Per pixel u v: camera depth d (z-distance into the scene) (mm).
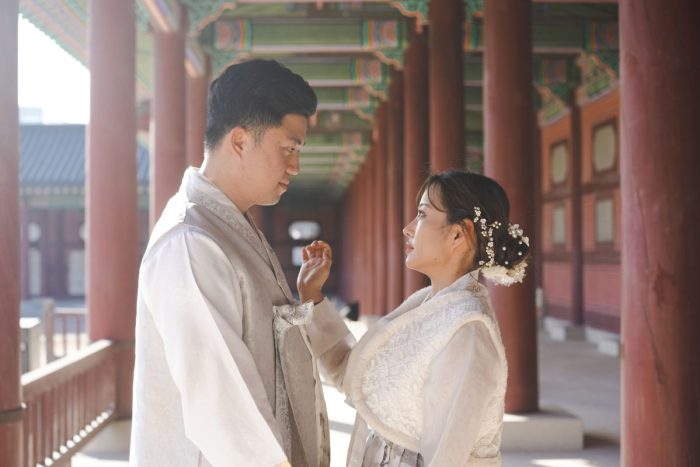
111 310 7398
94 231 7445
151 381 1937
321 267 2516
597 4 13109
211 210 2008
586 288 16016
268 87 1991
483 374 1972
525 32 7207
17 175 4051
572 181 16250
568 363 12383
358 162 28172
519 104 7152
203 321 1832
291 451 2070
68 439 5859
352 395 2221
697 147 4094
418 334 2125
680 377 4117
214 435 1778
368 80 15742
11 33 3965
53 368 5461
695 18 4090
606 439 7398
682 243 4094
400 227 16047
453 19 10109
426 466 1992
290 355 2068
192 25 10773
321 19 13047
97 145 7438
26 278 32281
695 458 4113
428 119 13070
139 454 1928
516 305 7289
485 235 2174
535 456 6832
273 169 2039
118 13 7422
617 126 14078
